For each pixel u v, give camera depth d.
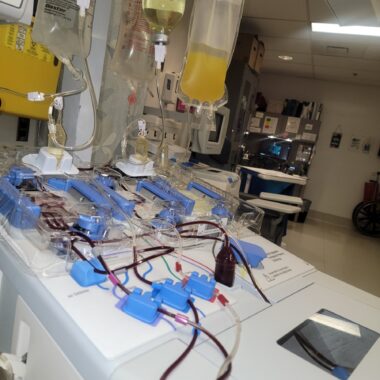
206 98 0.95
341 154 5.74
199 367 0.46
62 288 0.57
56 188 0.88
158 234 0.85
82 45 1.08
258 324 0.62
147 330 0.52
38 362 0.55
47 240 0.66
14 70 1.27
